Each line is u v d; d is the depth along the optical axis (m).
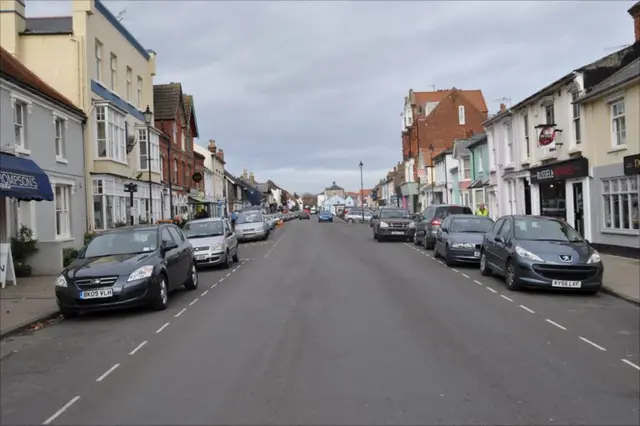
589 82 19.91
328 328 8.71
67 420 5.21
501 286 12.95
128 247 11.50
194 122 47.53
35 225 18.33
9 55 20.67
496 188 30.14
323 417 5.09
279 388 5.92
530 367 6.58
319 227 49.88
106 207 24.03
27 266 16.34
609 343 7.73
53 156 19.66
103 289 10.02
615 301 11.05
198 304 11.34
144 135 30.92
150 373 6.62
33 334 9.14
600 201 19.17
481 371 6.42
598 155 19.25
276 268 17.39
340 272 15.81
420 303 10.81
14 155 16.75
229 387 6.00
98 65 24.86
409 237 28.42
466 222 17.97
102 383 6.30
